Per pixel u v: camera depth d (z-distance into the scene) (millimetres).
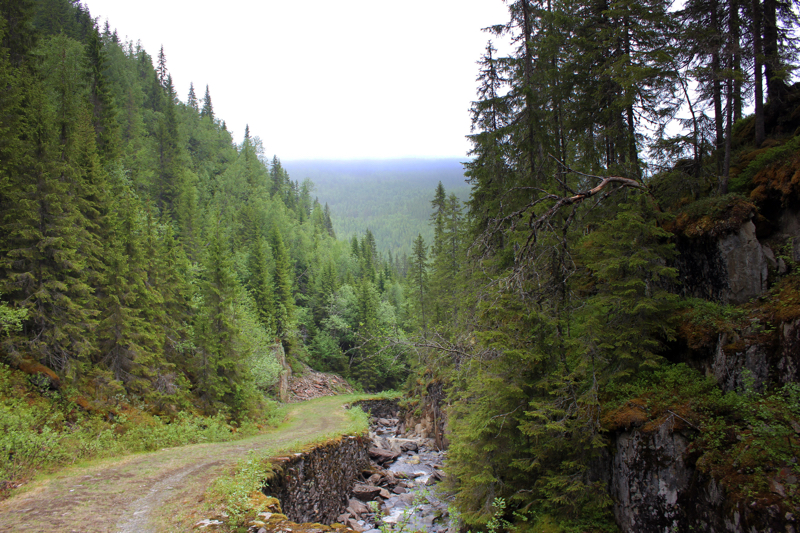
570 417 10453
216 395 24078
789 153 10688
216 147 99812
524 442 11312
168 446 17188
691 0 12977
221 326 25625
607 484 9859
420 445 30891
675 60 12477
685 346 10273
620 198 12461
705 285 10953
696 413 8664
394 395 50062
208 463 13727
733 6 11789
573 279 11789
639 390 10008
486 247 12734
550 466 10727
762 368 8531
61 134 21312
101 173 22469
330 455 18547
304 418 32000
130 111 64500
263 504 9695
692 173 12953
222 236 26359
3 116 17969
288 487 14109
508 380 11328
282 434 23062
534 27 15656
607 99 14438
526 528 10250
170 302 25703
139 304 21969
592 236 11516
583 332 10641
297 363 50656
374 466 24453
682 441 8484
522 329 11008
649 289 10680
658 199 12828
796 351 8031
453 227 32500
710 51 11852
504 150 16250
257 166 109375
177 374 23156
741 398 8453
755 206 10461
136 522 8555
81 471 12180
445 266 32656
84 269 19375
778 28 12594
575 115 15516
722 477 7461
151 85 90812
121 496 10180
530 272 8500
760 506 6637
